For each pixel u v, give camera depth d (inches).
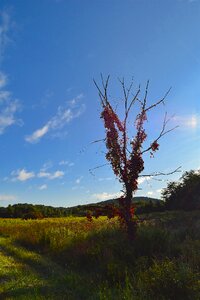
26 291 527.8
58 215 3843.5
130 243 755.4
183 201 2187.5
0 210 3949.3
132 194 812.0
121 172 814.5
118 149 817.5
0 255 928.9
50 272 699.4
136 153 814.5
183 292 461.1
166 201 2290.8
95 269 688.4
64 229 1216.2
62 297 504.1
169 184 2326.5
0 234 1620.3
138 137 822.5
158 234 772.0
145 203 2380.7
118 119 828.0
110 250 735.1
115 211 816.9
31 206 3954.2
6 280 614.9
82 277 629.9
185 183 2246.6
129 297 453.1
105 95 836.0
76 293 533.0
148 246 717.9
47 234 1125.7
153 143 818.8
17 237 1284.4
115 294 499.8
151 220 1253.1
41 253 971.9
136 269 599.2
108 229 991.0
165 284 470.0
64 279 614.2
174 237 842.8
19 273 661.3
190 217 1293.1
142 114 828.6
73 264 759.1
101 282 589.3
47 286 569.9
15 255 939.3
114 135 820.6
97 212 832.9
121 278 584.1
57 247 940.0
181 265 520.4
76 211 3804.1
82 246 838.5
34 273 683.4
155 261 602.2
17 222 2325.3
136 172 805.2
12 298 481.1
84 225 1395.2
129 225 792.9
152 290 473.1
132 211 810.2
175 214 1493.6
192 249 641.6
